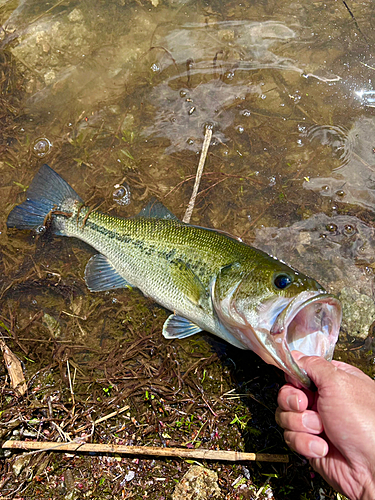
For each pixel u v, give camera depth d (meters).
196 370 0.48
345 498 0.43
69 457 0.44
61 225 0.54
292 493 0.43
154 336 0.50
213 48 0.70
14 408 0.46
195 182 0.57
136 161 0.60
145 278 0.50
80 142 0.61
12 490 0.43
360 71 0.67
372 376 0.48
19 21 0.71
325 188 0.58
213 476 0.43
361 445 0.34
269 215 0.56
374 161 0.60
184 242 0.48
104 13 0.72
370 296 0.51
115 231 0.52
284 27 0.72
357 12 0.73
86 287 0.52
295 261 0.54
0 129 0.62
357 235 0.55
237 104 0.64
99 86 0.66
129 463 0.44
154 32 0.71
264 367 0.48
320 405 0.36
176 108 0.64
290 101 0.65
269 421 0.46
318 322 0.42
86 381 0.48
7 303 0.52
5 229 0.55
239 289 0.44
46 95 0.65
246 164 0.60
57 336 0.50
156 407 0.46
